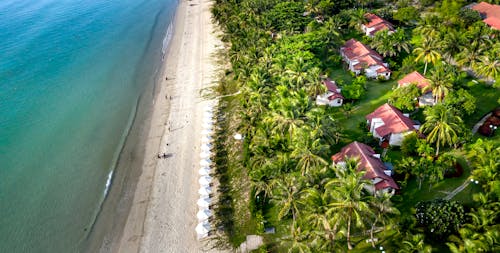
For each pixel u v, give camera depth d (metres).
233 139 74.88
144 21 156.12
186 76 103.50
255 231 55.19
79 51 126.31
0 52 126.06
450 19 104.56
